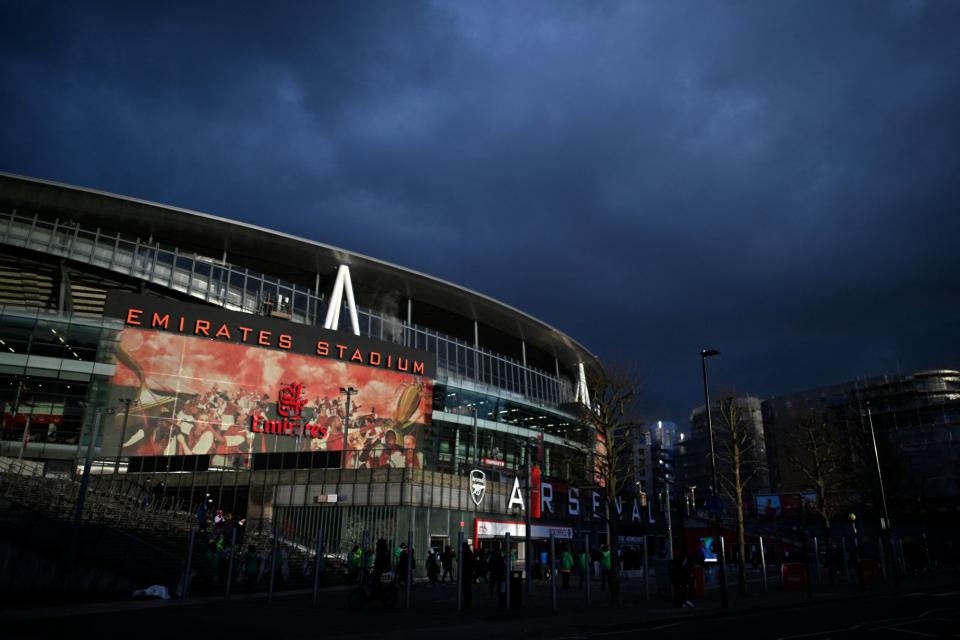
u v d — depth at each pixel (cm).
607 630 1664
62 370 5184
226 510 4319
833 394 10744
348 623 1706
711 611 2130
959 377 10294
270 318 6200
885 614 2005
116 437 5216
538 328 8931
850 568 4803
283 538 3725
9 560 2262
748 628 1688
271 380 6003
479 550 3272
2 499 2547
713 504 2478
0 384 4997
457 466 4616
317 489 4122
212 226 6575
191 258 6562
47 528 2516
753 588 3344
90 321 5391
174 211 6306
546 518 4775
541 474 4853
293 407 6031
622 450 3541
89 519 3114
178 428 5484
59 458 4981
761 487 10138
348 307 7056
